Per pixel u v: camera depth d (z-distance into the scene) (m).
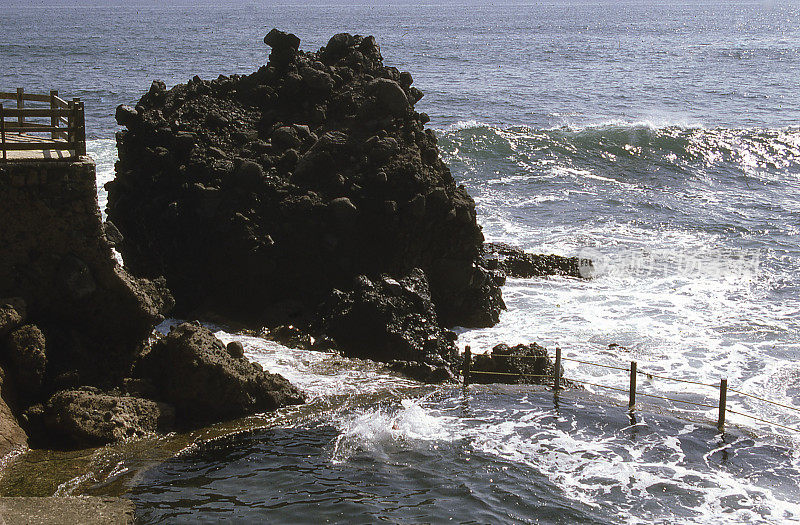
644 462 14.29
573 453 14.51
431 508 12.69
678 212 31.67
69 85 63.34
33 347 14.37
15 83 63.59
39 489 12.55
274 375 16.16
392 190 20.56
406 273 20.33
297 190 20.75
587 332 20.64
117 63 83.31
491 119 51.59
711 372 18.52
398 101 22.31
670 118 52.97
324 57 24.94
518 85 69.50
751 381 18.11
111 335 15.74
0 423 13.49
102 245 15.44
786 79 77.44
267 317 19.88
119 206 21.44
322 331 19.05
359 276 19.42
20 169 14.66
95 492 12.65
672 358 19.22
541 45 124.38
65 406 14.12
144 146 21.70
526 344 19.52
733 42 136.50
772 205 33.12
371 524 12.19
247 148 21.73
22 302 14.72
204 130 21.94
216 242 20.28
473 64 89.38
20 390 14.39
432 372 17.53
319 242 20.28
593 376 18.08
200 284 20.62
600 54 107.62
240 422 15.10
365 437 14.77
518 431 15.23
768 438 15.36
